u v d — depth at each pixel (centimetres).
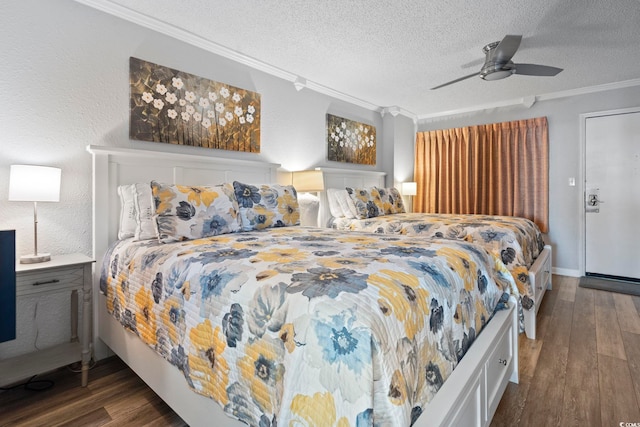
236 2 225
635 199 382
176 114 261
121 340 184
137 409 164
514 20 246
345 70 343
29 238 199
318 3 226
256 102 320
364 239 189
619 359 209
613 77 364
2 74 188
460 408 105
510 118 459
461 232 287
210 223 206
